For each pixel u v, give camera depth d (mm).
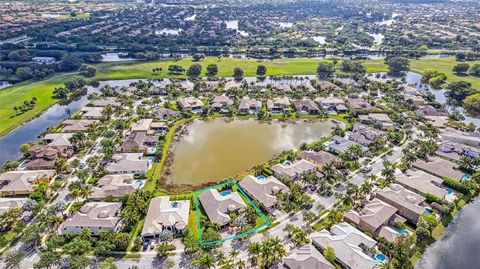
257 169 122812
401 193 108250
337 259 84562
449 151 137375
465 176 123562
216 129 161500
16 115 173250
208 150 141375
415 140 145000
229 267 80062
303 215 101875
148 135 148250
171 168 127000
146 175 121188
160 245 88812
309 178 112125
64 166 124500
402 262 84062
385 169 117000
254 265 83812
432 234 95812
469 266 85750
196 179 120125
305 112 181250
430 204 107250
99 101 185125
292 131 160875
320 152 132750
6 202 101688
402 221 98812
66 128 153500
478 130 161625
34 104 186000
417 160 130000
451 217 103062
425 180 117000
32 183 113375
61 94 197500
